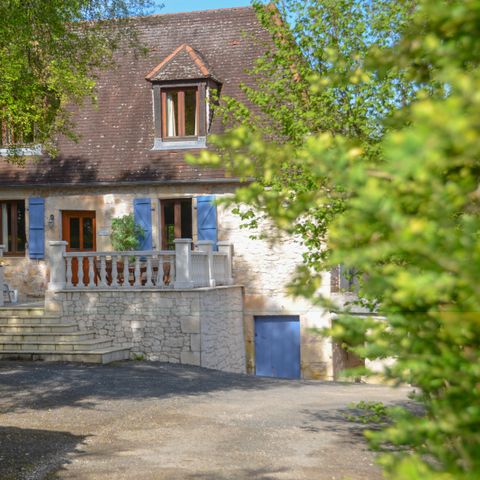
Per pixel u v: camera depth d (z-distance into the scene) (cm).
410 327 275
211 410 1241
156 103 2205
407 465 219
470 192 234
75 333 1798
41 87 1698
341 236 238
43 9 1598
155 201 2162
